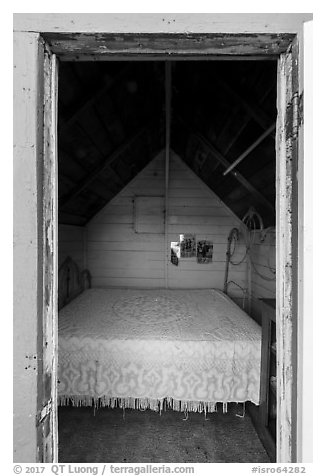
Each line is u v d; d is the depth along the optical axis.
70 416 2.42
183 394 2.21
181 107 2.51
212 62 1.65
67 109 1.68
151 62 1.78
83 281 4.28
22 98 0.81
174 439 2.13
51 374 0.88
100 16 0.81
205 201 4.37
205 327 2.59
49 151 0.88
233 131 2.11
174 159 4.37
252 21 0.81
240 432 2.22
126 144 2.68
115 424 2.31
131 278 4.45
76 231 4.07
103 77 1.66
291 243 0.85
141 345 2.24
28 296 0.82
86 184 2.75
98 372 2.22
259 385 2.19
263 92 1.57
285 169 0.87
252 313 4.00
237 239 4.32
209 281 4.40
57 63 0.91
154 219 4.43
